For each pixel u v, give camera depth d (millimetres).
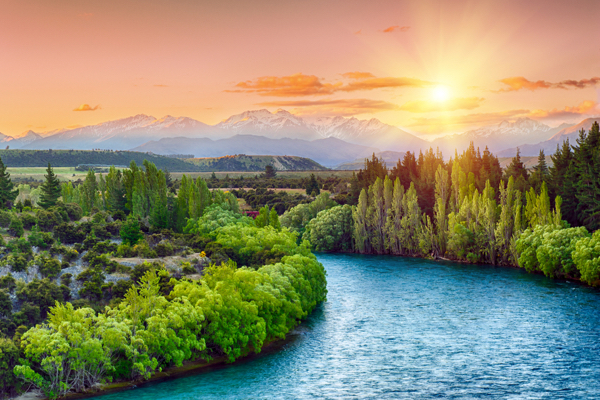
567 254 114812
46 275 75750
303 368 63188
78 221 121625
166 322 58688
